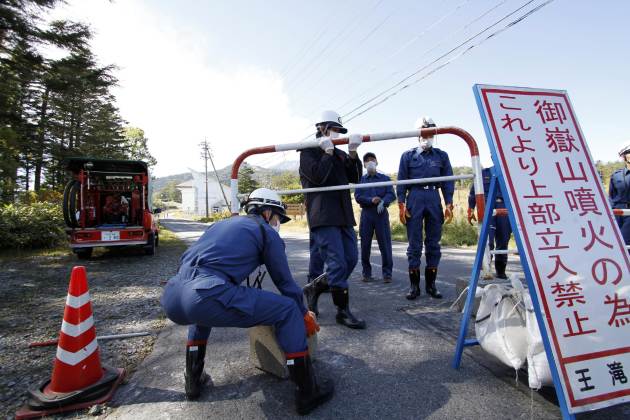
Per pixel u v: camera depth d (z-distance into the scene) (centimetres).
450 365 232
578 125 216
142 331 321
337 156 286
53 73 1212
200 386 205
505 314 202
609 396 165
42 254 912
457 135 254
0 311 395
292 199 4372
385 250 484
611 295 182
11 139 1099
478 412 180
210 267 185
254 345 232
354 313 346
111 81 1327
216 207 8106
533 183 197
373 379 217
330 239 295
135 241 857
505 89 215
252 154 266
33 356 271
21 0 962
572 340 171
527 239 184
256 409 190
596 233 193
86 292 216
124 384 223
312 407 185
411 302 380
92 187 938
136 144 4394
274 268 203
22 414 189
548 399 190
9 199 1336
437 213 398
